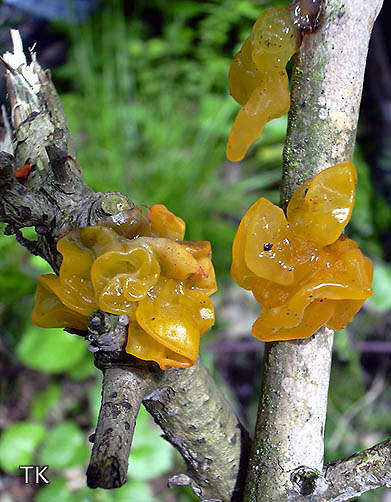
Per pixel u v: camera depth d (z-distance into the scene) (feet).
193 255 0.52
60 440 1.25
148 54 2.10
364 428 1.41
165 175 1.77
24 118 0.57
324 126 0.51
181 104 2.04
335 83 0.50
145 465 1.20
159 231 0.54
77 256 0.50
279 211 0.52
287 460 0.52
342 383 1.45
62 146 0.53
